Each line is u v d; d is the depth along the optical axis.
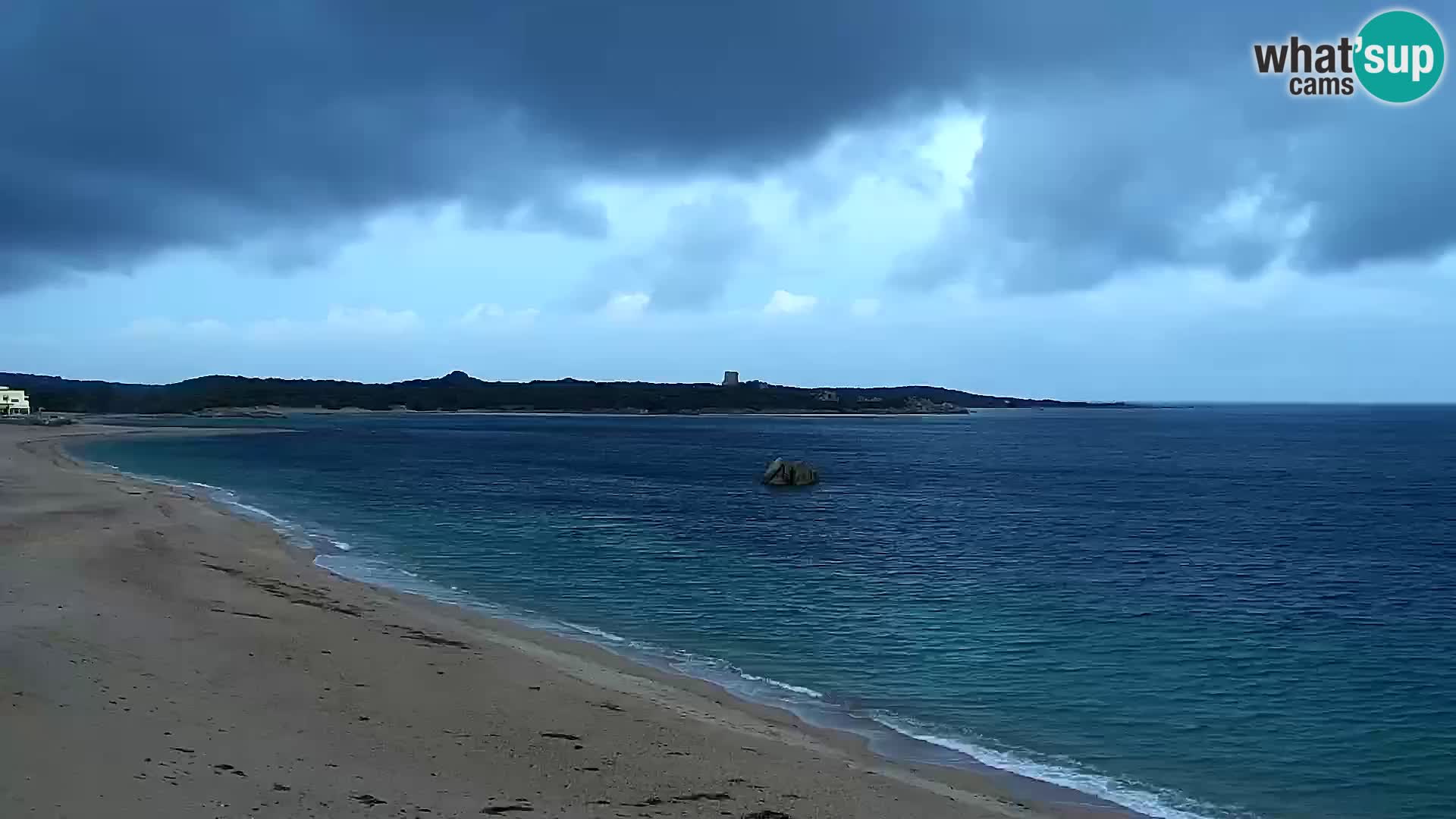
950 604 25.12
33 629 15.38
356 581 25.86
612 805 10.41
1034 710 16.34
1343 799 12.92
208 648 15.56
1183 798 12.76
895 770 12.95
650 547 34.53
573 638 20.38
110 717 11.50
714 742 13.26
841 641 20.83
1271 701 17.17
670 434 153.88
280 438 118.50
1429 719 16.31
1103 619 23.78
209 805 9.16
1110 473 77.19
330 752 11.29
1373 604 26.55
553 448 105.06
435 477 64.56
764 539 37.47
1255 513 49.81
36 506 34.88
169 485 50.84
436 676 15.47
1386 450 112.81
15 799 8.76
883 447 115.25
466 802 10.06
